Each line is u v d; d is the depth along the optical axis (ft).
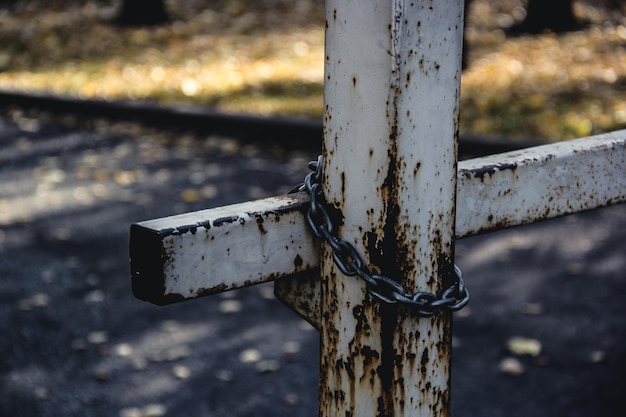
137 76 35.09
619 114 28.25
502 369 15.08
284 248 4.57
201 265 4.31
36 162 26.81
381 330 4.52
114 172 25.79
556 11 40.52
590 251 19.90
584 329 16.43
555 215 5.28
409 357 4.59
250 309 17.40
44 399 14.42
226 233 4.36
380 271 4.46
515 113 28.63
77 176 25.46
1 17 44.16
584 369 15.08
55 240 20.83
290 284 4.95
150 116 30.30
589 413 13.85
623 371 15.01
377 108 4.31
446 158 4.49
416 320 4.57
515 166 5.04
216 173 25.66
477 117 28.22
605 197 5.49
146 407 14.21
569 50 37.27
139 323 16.89
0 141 28.84
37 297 17.95
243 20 42.80
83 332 16.60
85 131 29.76
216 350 15.90
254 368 15.30
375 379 4.60
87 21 43.04
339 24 4.37
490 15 43.78
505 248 20.06
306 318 4.92
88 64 36.94
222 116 28.99
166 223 4.26
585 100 29.99
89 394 14.58
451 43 4.38
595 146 5.37
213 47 38.75
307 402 14.34
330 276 4.63
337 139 4.49
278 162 26.55
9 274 18.99
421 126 4.37
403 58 4.24
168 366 15.39
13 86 34.01
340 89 4.43
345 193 4.49
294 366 15.33
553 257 19.61
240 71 35.22
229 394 14.56
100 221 22.07
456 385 14.65
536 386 14.61
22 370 15.29
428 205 4.48
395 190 4.36
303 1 46.14
